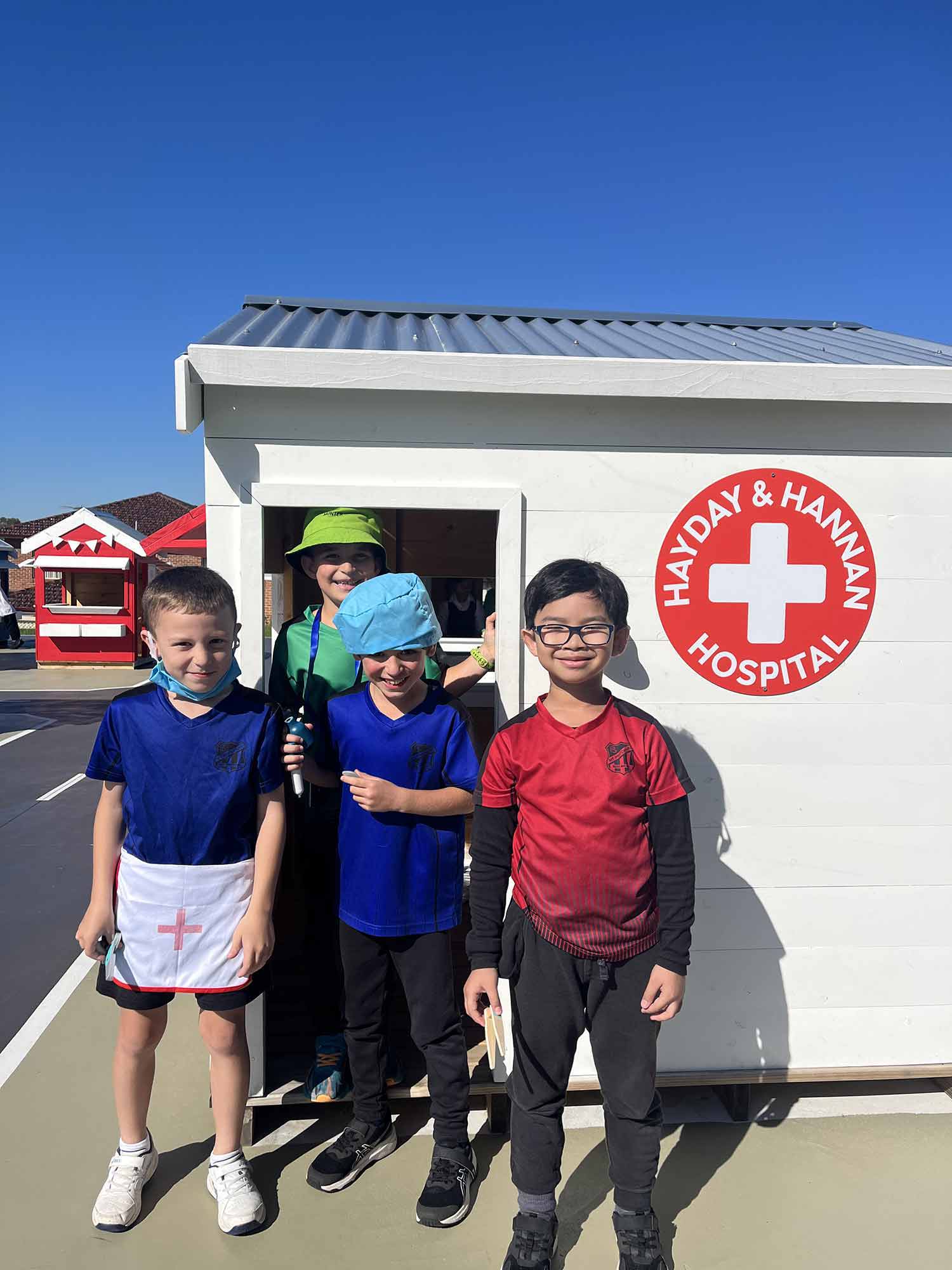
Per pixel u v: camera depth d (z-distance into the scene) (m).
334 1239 2.04
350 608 2.01
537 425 2.38
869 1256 1.99
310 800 2.50
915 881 2.53
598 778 1.83
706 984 2.48
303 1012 2.88
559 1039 1.90
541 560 2.40
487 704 4.19
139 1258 1.98
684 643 2.43
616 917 1.85
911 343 3.28
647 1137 1.88
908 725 2.51
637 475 2.40
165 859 1.99
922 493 2.48
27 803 6.66
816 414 2.44
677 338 3.26
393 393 2.33
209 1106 2.61
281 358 2.20
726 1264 1.96
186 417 2.14
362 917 2.12
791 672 2.46
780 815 2.48
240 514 2.31
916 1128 2.47
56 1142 2.42
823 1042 2.52
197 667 1.91
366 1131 2.27
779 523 2.44
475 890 1.96
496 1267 1.96
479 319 3.69
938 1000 2.55
